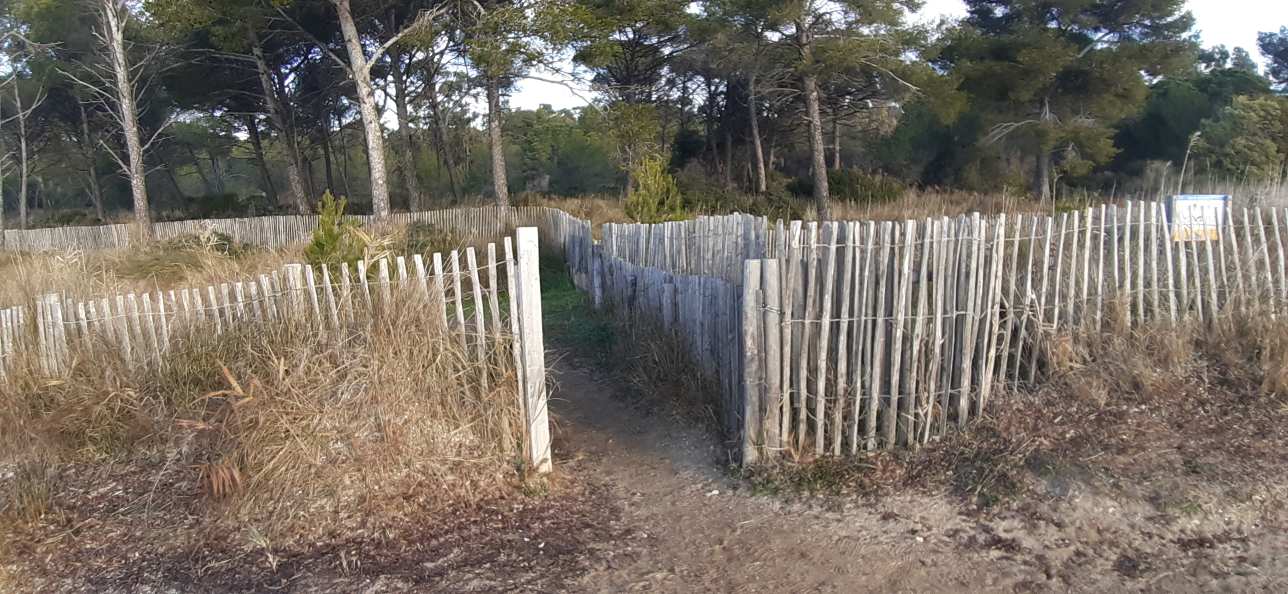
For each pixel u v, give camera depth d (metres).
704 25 27.05
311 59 32.81
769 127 37.97
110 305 6.50
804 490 5.10
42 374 6.38
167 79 31.81
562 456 6.07
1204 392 5.44
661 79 37.69
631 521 5.00
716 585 4.21
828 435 5.40
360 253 7.82
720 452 5.85
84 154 40.09
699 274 8.33
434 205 32.12
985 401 5.44
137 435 5.96
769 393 5.31
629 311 9.36
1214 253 6.05
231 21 25.67
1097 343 5.69
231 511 4.87
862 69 28.08
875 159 39.47
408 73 32.16
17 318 6.62
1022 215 5.83
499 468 5.33
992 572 4.19
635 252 10.87
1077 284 5.79
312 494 4.84
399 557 4.49
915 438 5.34
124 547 4.74
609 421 6.91
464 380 5.51
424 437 5.22
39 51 31.47
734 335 5.79
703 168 40.03
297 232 27.92
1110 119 30.25
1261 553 4.19
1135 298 5.89
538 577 4.30
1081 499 4.64
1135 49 28.52
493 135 27.17
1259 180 12.35
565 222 16.78
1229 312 5.88
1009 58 29.62
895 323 5.24
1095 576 4.10
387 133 42.88
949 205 20.28
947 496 4.87
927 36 26.38
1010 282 5.53
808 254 5.23
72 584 4.40
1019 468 4.93
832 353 5.34
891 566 4.29
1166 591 3.95
